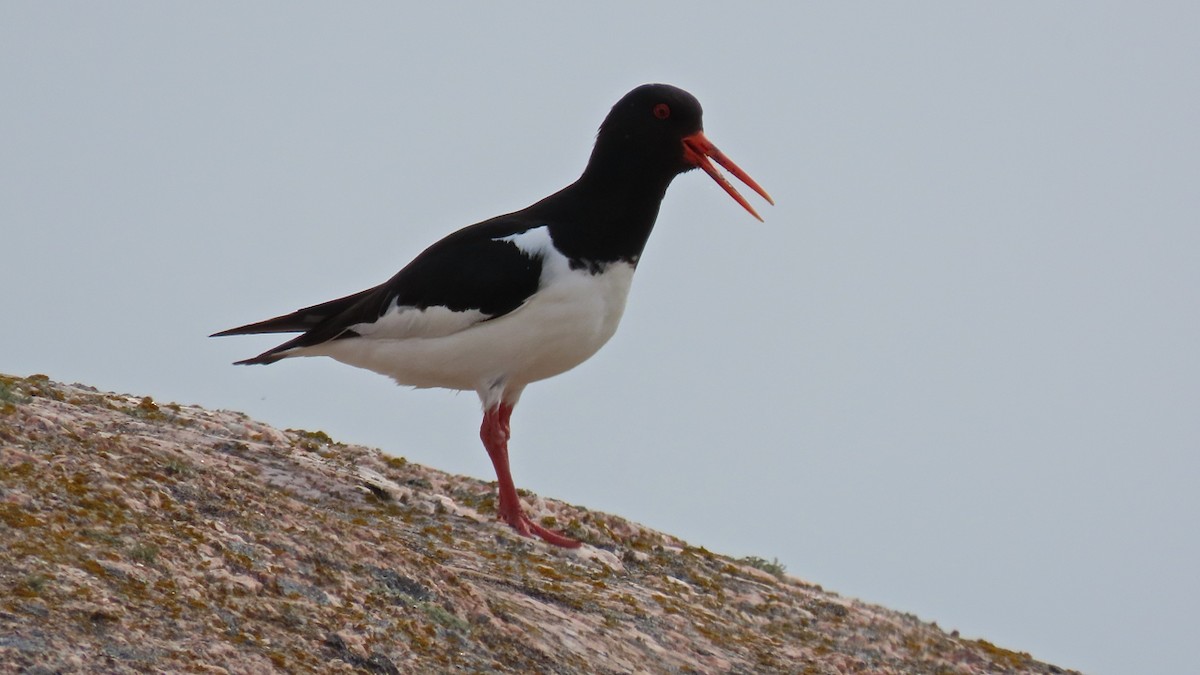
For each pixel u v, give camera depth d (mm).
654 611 12484
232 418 15062
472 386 14617
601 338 14594
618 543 14938
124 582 8555
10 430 10172
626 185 14445
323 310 15562
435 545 12484
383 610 9602
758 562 16516
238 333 15891
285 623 8898
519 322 14055
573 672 10086
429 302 14117
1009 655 14977
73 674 7457
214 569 9172
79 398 13648
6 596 7930
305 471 13531
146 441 11727
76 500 9375
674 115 14570
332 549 10242
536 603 11477
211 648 8188
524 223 14250
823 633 13852
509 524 14188
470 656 9578
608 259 14312
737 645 12383
